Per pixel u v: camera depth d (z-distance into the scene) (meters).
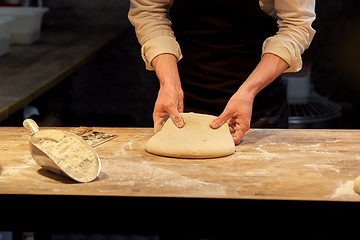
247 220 1.14
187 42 1.96
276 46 1.58
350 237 1.14
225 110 1.49
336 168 1.31
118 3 4.11
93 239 2.88
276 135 1.59
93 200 1.15
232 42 1.90
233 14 1.86
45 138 1.36
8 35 3.00
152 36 1.71
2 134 1.62
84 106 4.23
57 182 1.24
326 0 3.84
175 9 1.95
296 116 2.77
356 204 1.11
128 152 1.45
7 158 1.41
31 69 2.61
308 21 1.62
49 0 4.12
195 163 1.36
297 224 1.14
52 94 2.96
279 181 1.23
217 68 1.94
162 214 1.16
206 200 1.13
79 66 2.81
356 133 1.60
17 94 2.12
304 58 3.99
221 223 1.15
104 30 3.88
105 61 4.14
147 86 4.19
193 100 2.02
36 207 1.17
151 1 1.77
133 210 1.16
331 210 1.12
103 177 1.27
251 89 1.53
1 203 1.17
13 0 3.80
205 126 1.49
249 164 1.35
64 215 1.17
